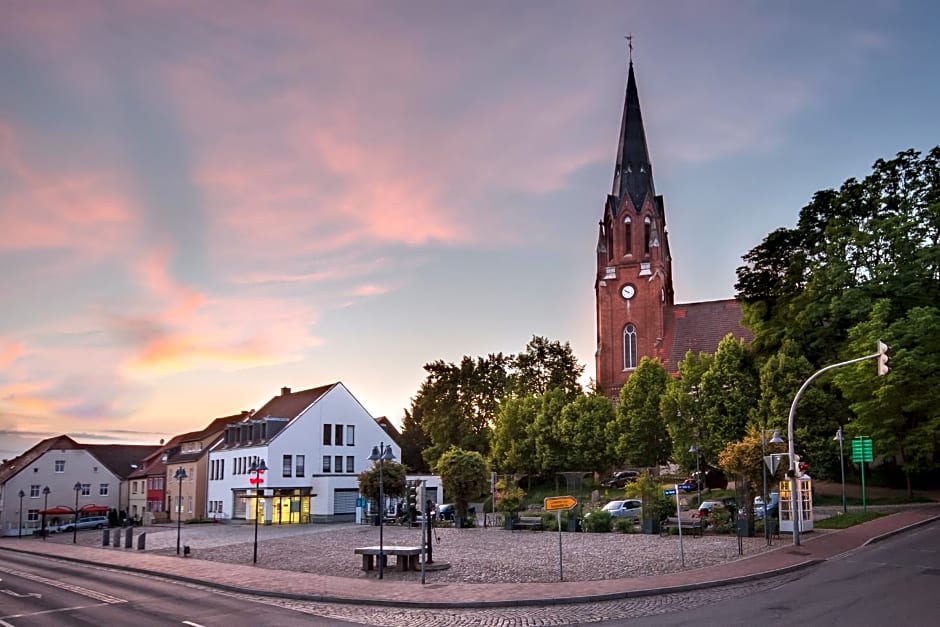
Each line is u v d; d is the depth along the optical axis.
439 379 90.94
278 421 71.06
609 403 73.75
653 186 94.44
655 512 38.16
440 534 42.59
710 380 60.00
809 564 25.36
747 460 33.03
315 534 48.03
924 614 16.73
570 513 42.16
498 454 77.31
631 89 96.19
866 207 54.56
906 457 48.56
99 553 42.78
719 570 24.42
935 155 52.56
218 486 75.88
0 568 35.75
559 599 20.66
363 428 74.44
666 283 93.88
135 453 102.56
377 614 19.97
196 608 21.47
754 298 60.88
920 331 46.16
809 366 54.09
